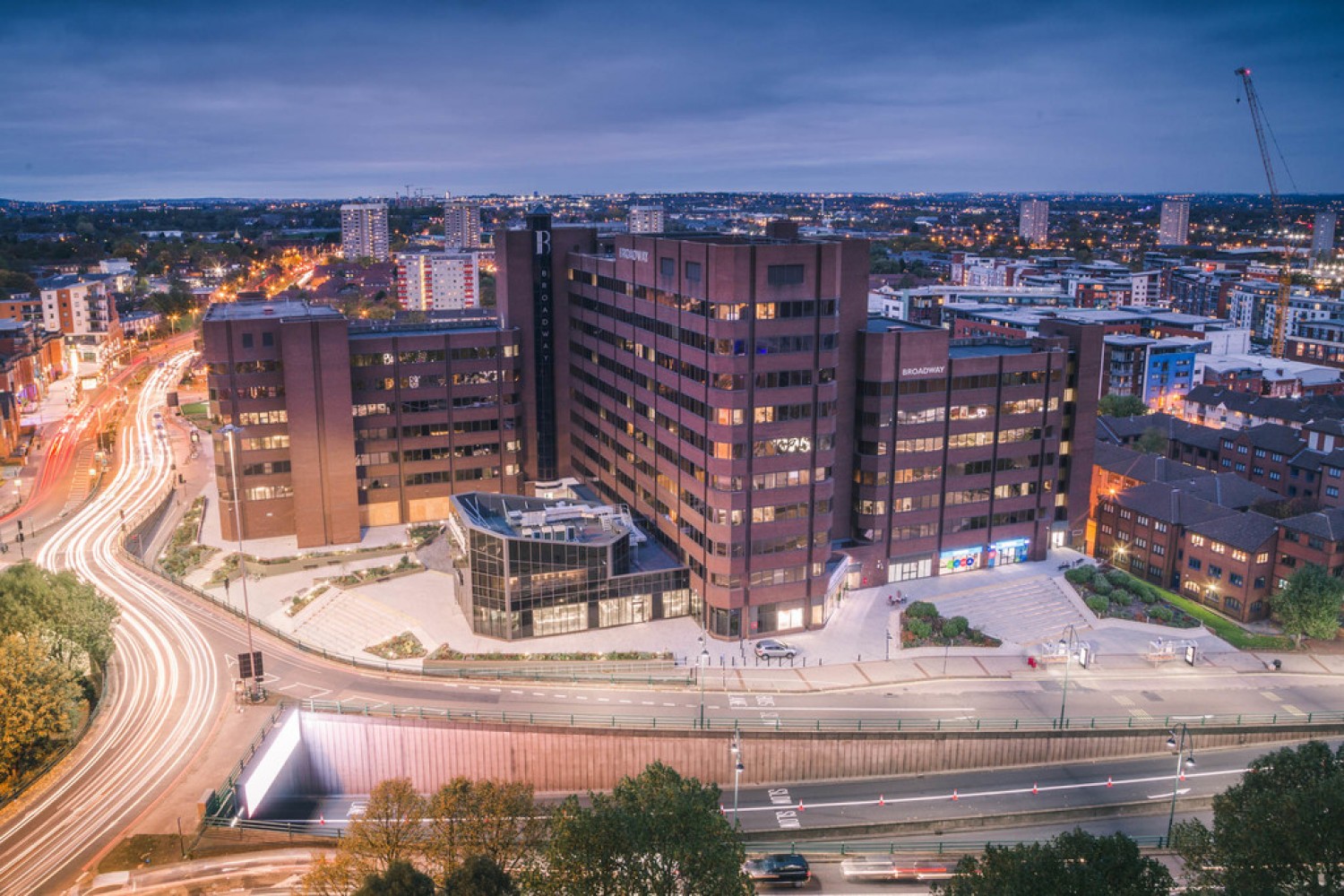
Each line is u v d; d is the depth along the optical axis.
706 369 118.19
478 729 103.06
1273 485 181.38
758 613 123.81
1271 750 108.56
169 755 96.31
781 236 138.62
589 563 125.06
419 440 163.75
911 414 133.62
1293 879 67.69
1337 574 128.12
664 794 70.38
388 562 149.62
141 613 130.88
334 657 117.94
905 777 105.00
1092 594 137.25
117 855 80.94
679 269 123.44
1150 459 166.62
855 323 131.88
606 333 153.00
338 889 68.94
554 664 117.19
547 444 173.88
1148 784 103.19
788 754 103.56
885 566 137.88
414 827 72.75
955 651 122.38
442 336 161.50
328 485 154.88
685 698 110.69
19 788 90.00
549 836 77.44
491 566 121.81
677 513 132.12
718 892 65.62
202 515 171.00
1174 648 123.75
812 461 121.25
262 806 98.62
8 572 109.31
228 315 160.62
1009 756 106.19
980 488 141.12
